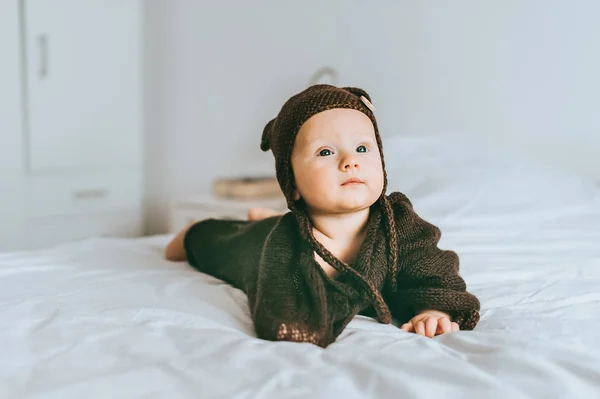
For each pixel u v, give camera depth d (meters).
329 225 0.80
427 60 2.15
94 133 2.69
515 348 0.63
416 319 0.79
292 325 0.70
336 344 0.70
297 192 0.81
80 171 2.64
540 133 1.98
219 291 0.95
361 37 2.28
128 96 2.84
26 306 0.83
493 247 1.26
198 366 0.61
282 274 0.77
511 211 1.51
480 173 1.69
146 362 0.62
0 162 2.36
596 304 0.88
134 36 2.85
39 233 2.51
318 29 2.37
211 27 2.66
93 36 2.66
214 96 2.68
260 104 2.54
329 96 0.80
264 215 1.20
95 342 0.68
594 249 1.26
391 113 2.25
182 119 2.81
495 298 0.92
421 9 2.15
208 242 1.13
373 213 0.82
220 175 2.70
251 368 0.60
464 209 1.53
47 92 2.49
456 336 0.70
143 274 1.07
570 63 1.91
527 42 1.97
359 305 0.76
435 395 0.54
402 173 1.76
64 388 0.55
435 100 2.15
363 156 0.78
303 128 0.78
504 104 2.03
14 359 0.64
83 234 2.67
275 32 2.48
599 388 0.56
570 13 1.89
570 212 1.54
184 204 2.34
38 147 2.48
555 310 0.84
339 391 0.55
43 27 2.46
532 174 1.70
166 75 2.84
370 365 0.59
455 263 0.85
